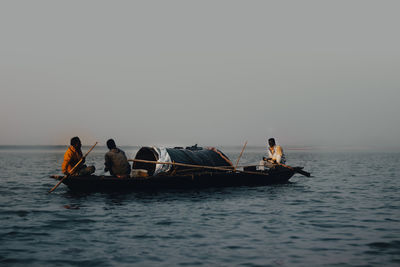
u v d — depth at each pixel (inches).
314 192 597.3
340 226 361.4
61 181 543.8
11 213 422.9
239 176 658.8
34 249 287.1
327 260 261.6
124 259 263.7
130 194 563.5
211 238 318.0
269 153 734.5
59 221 383.6
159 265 251.8
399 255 271.9
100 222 379.6
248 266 249.9
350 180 780.6
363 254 274.4
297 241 308.3
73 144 556.7
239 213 426.0
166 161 629.6
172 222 379.6
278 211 438.0
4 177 828.0
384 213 424.8
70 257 268.2
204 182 631.2
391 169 1119.0
